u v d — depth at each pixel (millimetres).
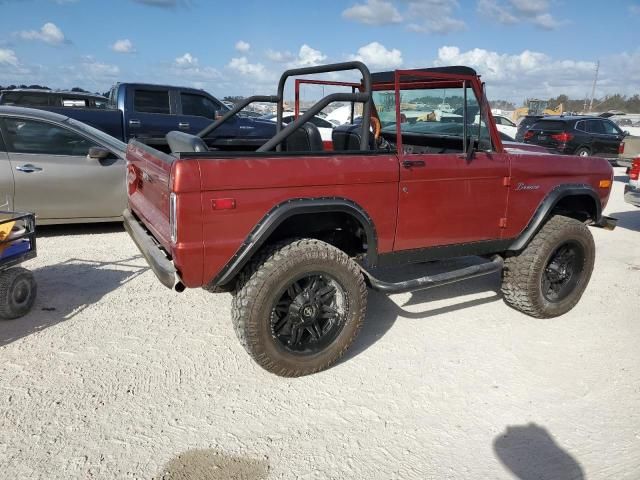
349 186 3354
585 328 4441
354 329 3521
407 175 3582
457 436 2959
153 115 9719
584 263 4598
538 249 4273
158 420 2963
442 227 3863
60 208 6184
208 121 10227
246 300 3123
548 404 3303
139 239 3686
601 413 3230
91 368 3447
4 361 3463
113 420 2936
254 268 3234
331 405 3191
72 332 3920
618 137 16672
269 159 3111
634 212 9914
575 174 4535
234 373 3494
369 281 3580
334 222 3713
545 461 2781
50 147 6129
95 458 2639
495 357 3867
